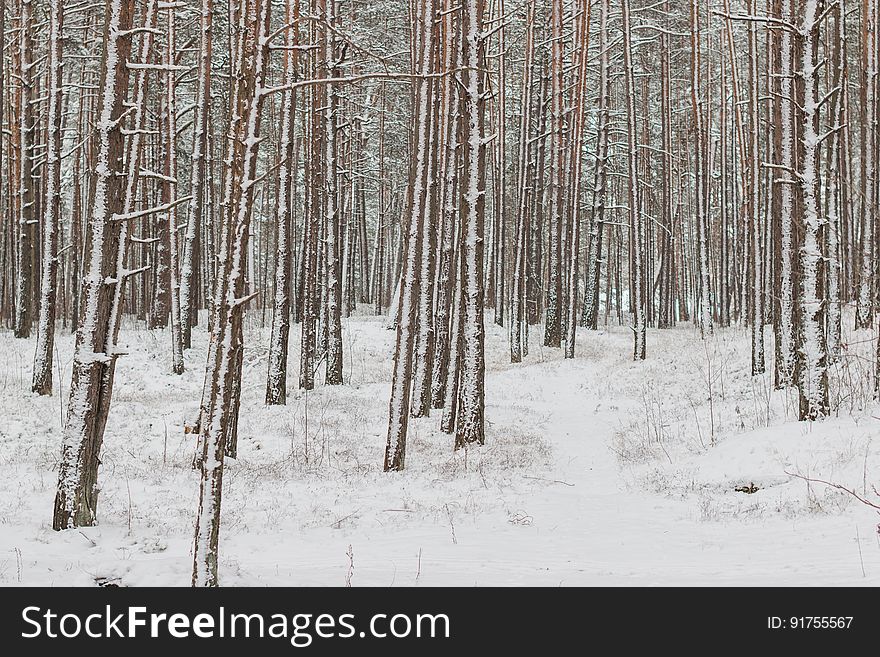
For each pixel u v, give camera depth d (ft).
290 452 52.06
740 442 45.75
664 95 115.75
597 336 112.88
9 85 91.25
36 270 93.61
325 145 78.54
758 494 38.17
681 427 57.62
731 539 30.14
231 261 21.91
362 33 98.94
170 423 59.21
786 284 56.49
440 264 71.26
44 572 24.03
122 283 32.07
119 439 53.88
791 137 53.31
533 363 93.61
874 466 36.88
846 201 81.82
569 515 36.65
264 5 23.17
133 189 35.27
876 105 68.69
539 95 110.42
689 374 76.59
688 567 25.38
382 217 141.69
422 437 58.70
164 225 88.84
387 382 80.64
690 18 101.86
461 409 53.67
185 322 83.46
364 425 61.82
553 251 103.30
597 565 26.02
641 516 36.29
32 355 76.33
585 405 75.87
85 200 116.37
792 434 44.14
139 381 74.64
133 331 88.99
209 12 75.61
